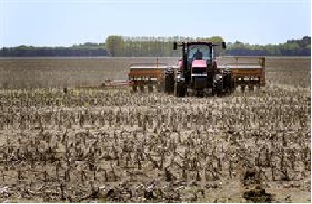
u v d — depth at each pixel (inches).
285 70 4069.9
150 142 875.4
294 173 690.2
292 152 786.2
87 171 706.2
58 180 666.2
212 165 714.2
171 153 796.6
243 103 1413.6
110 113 1202.6
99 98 1566.2
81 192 614.9
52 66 5241.1
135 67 1809.8
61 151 825.5
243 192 612.7
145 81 1802.4
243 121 1090.7
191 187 631.2
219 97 1592.0
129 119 1135.6
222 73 1692.9
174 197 593.9
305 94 1685.5
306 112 1234.0
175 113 1200.2
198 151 807.7
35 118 1162.6
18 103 1465.3
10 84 2459.4
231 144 863.1
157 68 1801.2
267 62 6397.6
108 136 940.0
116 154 788.6
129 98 1552.7
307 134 955.3
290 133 965.2
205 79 1599.4
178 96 1605.6
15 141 914.1
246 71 1809.8
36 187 636.7
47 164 747.4
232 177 671.1
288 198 591.8
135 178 669.3
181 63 1670.8
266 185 640.4
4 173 701.3
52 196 601.6
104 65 5551.2
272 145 852.6
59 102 1477.6
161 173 689.0
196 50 1653.5
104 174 690.2
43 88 2110.0
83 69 4500.5
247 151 808.9
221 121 1092.5
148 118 1123.9
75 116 1194.6
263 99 1521.9
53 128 1042.1
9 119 1159.0
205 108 1295.5
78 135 951.6
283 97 1590.8
